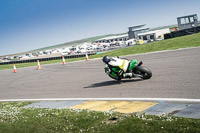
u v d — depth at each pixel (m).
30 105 9.32
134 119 5.56
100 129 5.38
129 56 23.98
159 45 28.55
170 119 5.25
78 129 5.67
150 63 16.19
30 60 58.62
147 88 9.15
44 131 5.83
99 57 30.28
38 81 16.89
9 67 41.84
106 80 12.66
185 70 11.58
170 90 8.30
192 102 6.54
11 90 14.63
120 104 7.47
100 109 7.22
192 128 4.52
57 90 12.19
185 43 24.97
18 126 6.39
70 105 8.40
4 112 8.31
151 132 4.73
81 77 15.44
